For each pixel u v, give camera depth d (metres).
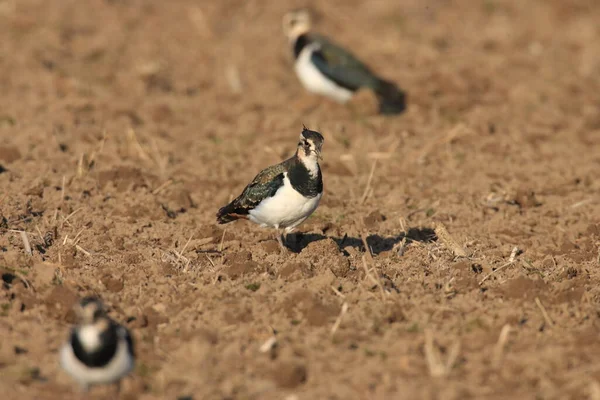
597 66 27.14
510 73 26.11
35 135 19.30
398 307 12.09
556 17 32.91
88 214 15.57
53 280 12.72
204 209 16.38
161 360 10.96
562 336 11.70
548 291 12.77
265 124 21.47
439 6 34.09
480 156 19.66
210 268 13.59
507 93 24.33
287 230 14.16
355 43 29.31
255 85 25.09
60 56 26.23
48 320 11.90
